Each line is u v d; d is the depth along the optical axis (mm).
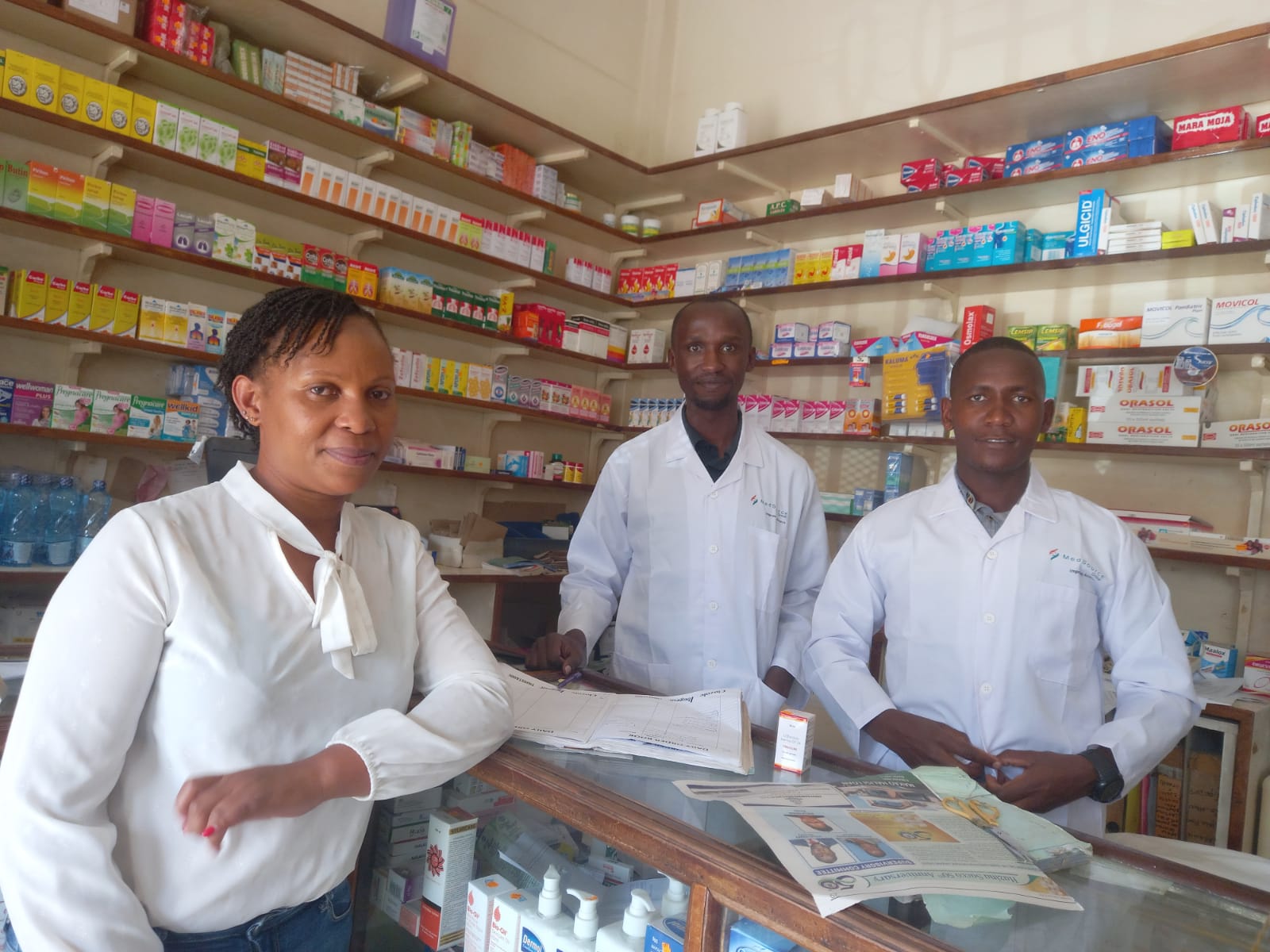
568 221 4047
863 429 3420
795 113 4125
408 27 3252
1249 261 2678
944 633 1510
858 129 3295
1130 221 3053
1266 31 2398
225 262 2865
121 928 689
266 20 2941
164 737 746
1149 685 1410
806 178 3893
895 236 3389
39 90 2467
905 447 3279
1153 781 2520
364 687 864
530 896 971
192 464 2801
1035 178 2967
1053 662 1442
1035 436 1458
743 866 701
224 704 751
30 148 2686
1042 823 869
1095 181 2953
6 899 659
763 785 913
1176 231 2797
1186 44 2518
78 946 664
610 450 4586
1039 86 2811
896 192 3699
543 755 979
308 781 744
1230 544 2545
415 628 960
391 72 3295
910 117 3137
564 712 1138
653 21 4637
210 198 3078
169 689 744
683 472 1947
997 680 1449
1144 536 2691
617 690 1334
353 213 3203
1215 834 2391
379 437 852
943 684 1506
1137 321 2822
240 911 793
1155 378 2746
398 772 801
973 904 670
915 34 3756
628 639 1979
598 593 1968
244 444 1627
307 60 3102
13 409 2514
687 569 1907
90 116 2568
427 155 3365
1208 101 2830
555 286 3971
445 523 3623
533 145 3875
